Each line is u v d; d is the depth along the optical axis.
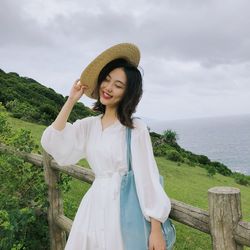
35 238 4.04
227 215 1.97
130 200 2.11
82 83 2.38
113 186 2.17
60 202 3.92
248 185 26.33
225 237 1.98
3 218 3.64
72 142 2.36
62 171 3.63
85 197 2.34
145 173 2.12
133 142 2.16
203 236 6.98
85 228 2.24
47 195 3.98
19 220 3.82
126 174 2.20
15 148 4.34
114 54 2.28
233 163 141.75
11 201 4.04
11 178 4.20
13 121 22.08
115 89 2.24
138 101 2.25
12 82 40.84
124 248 2.10
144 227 2.06
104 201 2.18
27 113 26.67
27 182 4.23
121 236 2.11
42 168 4.31
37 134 19.16
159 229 2.04
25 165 4.36
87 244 2.22
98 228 2.18
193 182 19.61
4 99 30.48
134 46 2.33
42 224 4.05
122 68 2.24
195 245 6.53
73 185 9.13
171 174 20.92
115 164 2.20
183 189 14.93
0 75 43.06
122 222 2.09
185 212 2.22
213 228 2.03
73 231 2.30
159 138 32.72
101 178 2.26
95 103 2.46
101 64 2.29
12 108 27.75
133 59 2.39
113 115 2.31
